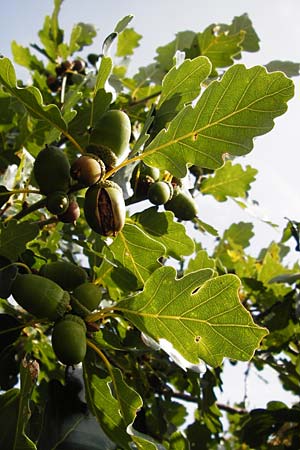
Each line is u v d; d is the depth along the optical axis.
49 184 0.35
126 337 0.44
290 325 0.61
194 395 0.61
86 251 0.48
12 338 0.38
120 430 0.36
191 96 0.41
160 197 0.42
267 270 0.69
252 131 0.36
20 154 0.52
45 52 0.72
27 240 0.38
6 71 0.38
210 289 0.34
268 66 0.61
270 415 0.57
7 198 0.39
